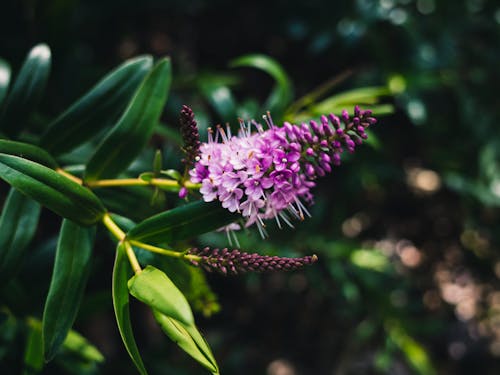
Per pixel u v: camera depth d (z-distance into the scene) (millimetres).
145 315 801
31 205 463
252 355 830
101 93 486
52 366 529
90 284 583
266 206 425
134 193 490
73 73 635
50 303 428
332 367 828
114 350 785
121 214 488
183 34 823
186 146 414
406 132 738
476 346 900
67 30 586
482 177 696
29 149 443
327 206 710
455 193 807
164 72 475
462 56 718
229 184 413
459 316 881
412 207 819
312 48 692
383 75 677
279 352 838
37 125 560
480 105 714
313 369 835
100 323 785
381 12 679
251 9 780
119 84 490
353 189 700
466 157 720
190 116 407
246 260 398
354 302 686
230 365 785
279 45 784
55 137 480
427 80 655
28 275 530
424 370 660
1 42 614
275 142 413
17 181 416
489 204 692
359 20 684
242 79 799
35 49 501
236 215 429
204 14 801
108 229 434
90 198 432
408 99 665
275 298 829
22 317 510
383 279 696
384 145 712
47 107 600
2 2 639
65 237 441
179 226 428
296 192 421
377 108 528
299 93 759
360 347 803
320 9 714
